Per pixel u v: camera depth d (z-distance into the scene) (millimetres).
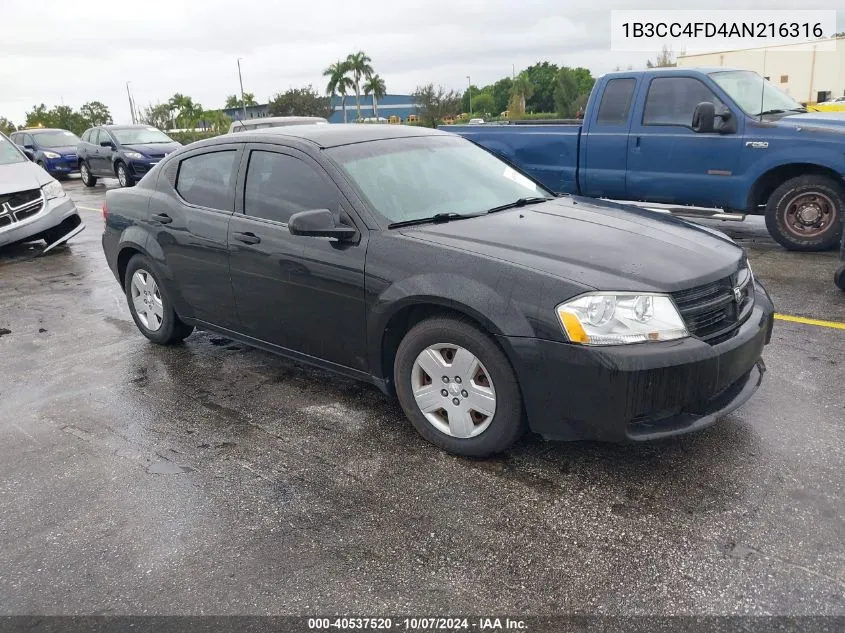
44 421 4160
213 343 5426
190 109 51469
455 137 4836
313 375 4684
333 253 3744
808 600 2416
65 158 20844
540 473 3305
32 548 2920
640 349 2936
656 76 8102
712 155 7754
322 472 3418
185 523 3041
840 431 3549
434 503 3104
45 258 9352
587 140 8633
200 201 4648
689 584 2523
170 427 3998
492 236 3479
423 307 3500
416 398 3576
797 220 7508
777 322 5258
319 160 3971
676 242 3506
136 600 2582
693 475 3217
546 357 3021
